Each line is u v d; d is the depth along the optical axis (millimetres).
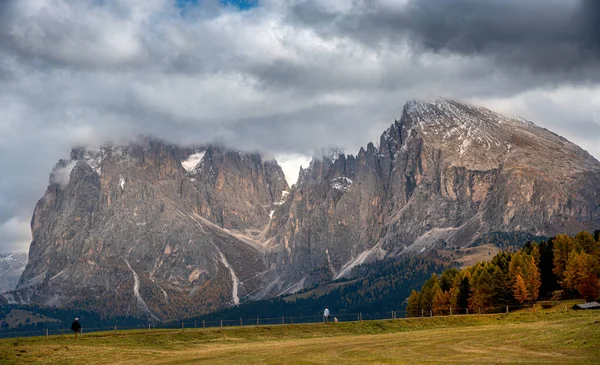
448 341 130375
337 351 122688
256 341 151375
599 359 95688
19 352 124250
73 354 125250
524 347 114000
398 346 126750
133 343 139625
